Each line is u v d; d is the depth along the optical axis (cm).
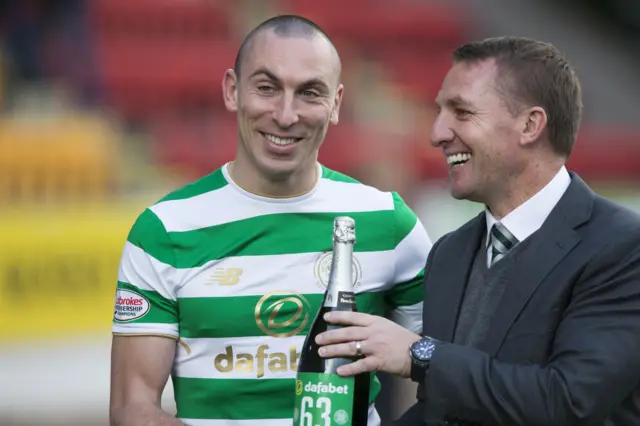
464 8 4238
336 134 3158
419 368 701
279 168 827
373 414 888
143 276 847
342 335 704
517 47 748
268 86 816
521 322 720
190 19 3575
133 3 3516
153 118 3294
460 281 776
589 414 679
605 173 3597
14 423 1894
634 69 4334
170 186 2611
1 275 1981
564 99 744
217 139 3206
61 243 2019
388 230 886
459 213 2369
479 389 687
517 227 752
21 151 2348
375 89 3475
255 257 852
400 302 915
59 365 1975
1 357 1961
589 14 4538
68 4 3266
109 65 3378
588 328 695
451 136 757
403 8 4038
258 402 845
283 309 847
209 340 845
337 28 3894
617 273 704
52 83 3131
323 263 861
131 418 806
